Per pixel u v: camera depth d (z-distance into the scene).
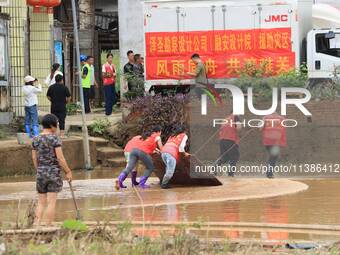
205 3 40.34
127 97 39.72
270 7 39.91
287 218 18.98
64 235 14.30
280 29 39.91
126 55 47.00
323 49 40.19
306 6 41.56
